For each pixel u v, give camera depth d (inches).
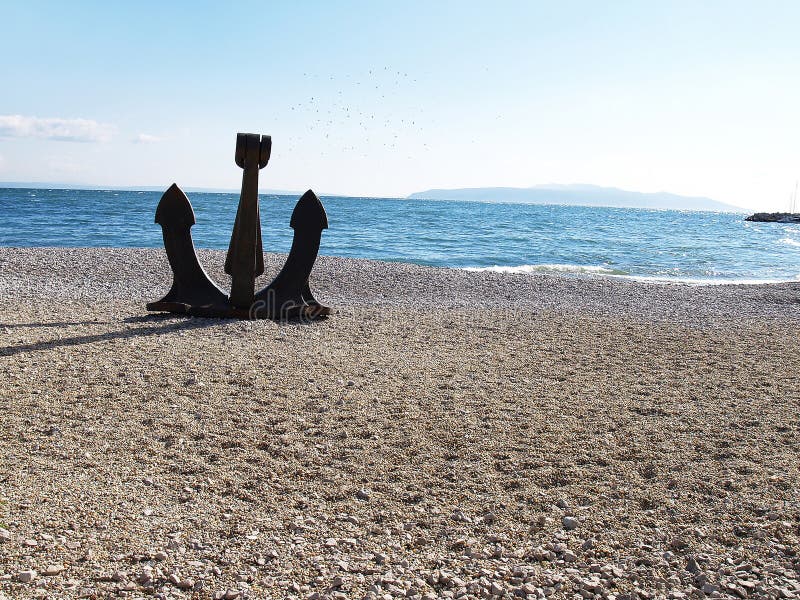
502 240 1139.3
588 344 295.4
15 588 97.8
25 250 546.6
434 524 126.1
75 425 169.2
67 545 110.9
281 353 255.9
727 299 470.9
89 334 273.6
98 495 131.1
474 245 1017.5
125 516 123.0
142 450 155.6
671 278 683.4
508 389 217.0
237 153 311.1
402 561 111.7
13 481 134.9
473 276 534.9
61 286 405.1
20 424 167.8
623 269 753.6
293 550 114.0
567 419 187.2
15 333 267.6
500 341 296.7
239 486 139.3
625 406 201.2
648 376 239.1
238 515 126.4
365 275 508.4
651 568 112.1
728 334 329.1
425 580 106.6
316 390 207.6
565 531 124.5
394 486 141.9
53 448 153.7
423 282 491.5
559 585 105.7
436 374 233.3
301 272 335.3
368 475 147.2
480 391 213.3
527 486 143.6
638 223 2420.0
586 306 419.2
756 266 842.8
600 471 151.7
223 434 167.8
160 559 108.7
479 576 108.5
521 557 115.1
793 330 345.1
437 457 158.1
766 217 3597.4
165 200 321.4
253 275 323.6
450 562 112.6
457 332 314.7
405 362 250.1
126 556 109.0
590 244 1127.6
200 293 328.8
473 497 137.9
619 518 129.8
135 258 531.2
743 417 192.5
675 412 195.6
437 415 187.2
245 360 241.3
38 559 106.0
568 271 711.1
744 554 116.5
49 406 182.2
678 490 142.2
